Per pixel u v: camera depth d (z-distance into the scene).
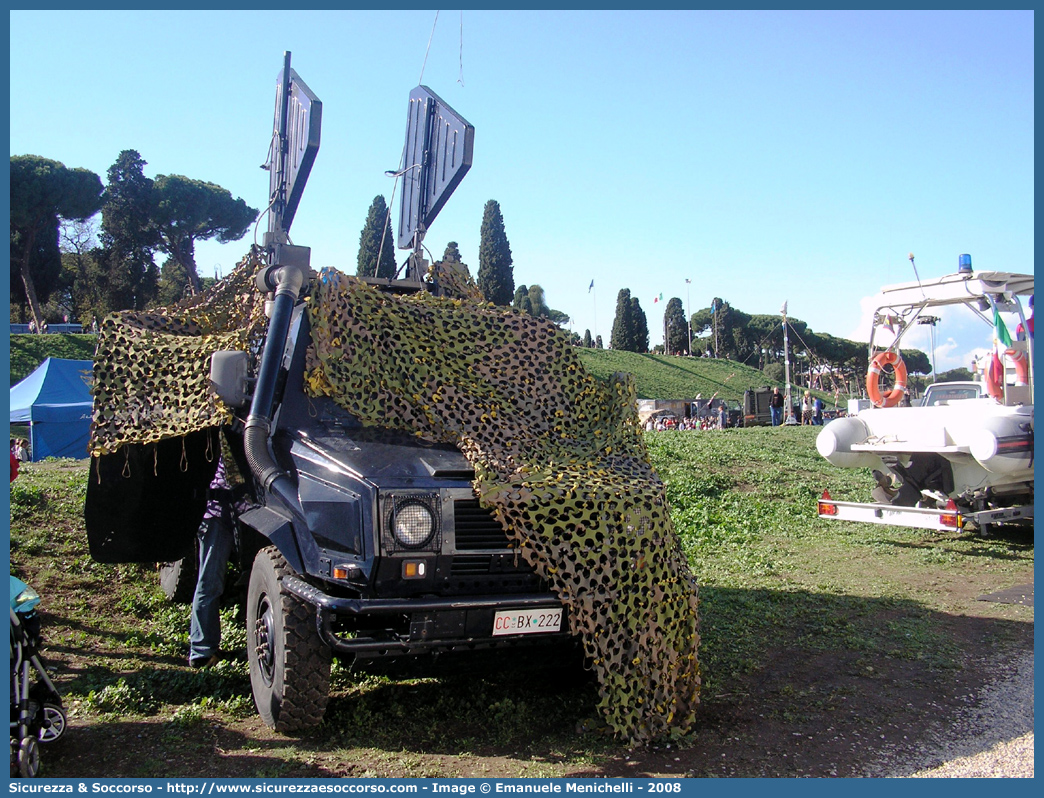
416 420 5.17
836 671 5.80
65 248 69.44
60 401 23.91
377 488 4.37
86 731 4.52
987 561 9.52
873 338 11.84
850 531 11.47
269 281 5.61
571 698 5.29
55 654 5.81
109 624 6.61
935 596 7.95
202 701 5.03
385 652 4.18
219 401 5.35
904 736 4.66
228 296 6.77
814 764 4.29
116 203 60.22
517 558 4.56
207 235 66.88
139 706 4.96
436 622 4.20
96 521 6.31
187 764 4.14
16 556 7.75
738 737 4.66
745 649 6.30
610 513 4.67
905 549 10.26
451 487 4.51
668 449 16.95
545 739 4.62
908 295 11.06
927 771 4.20
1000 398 10.20
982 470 9.73
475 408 5.32
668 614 4.75
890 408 10.46
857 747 4.52
